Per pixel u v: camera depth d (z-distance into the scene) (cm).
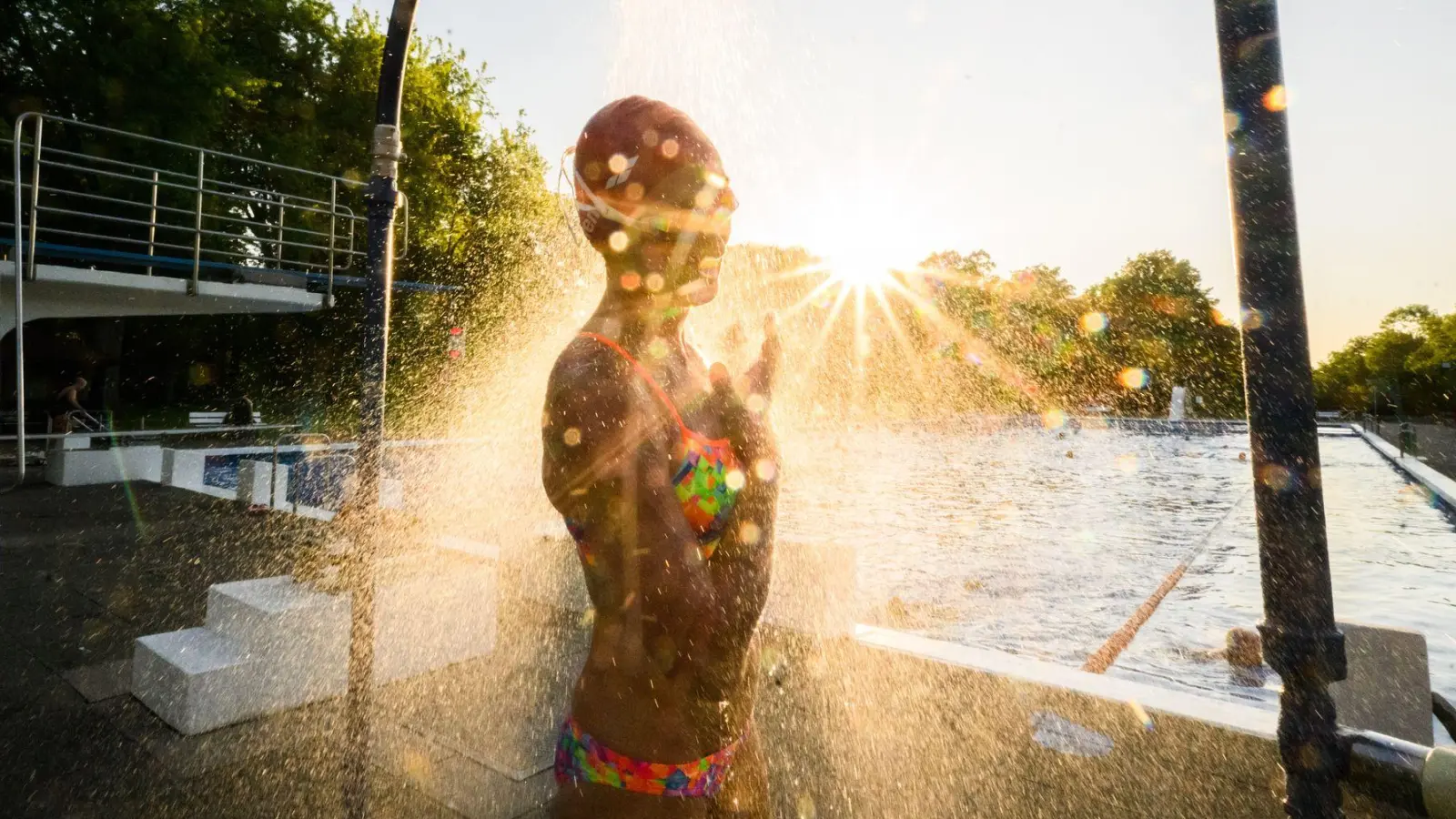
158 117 1883
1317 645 130
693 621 118
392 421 2106
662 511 120
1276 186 135
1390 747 127
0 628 511
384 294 232
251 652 376
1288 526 133
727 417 141
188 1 1973
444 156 2808
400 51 233
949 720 349
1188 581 997
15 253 996
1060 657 717
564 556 542
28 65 1847
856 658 423
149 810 293
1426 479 1902
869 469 2334
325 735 355
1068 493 1825
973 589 948
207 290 1198
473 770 324
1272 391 134
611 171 135
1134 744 318
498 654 459
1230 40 139
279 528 828
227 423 2306
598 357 129
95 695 398
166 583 625
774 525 142
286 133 2350
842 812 287
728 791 146
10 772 320
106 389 2605
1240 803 277
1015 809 283
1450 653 772
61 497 1032
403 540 478
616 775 138
